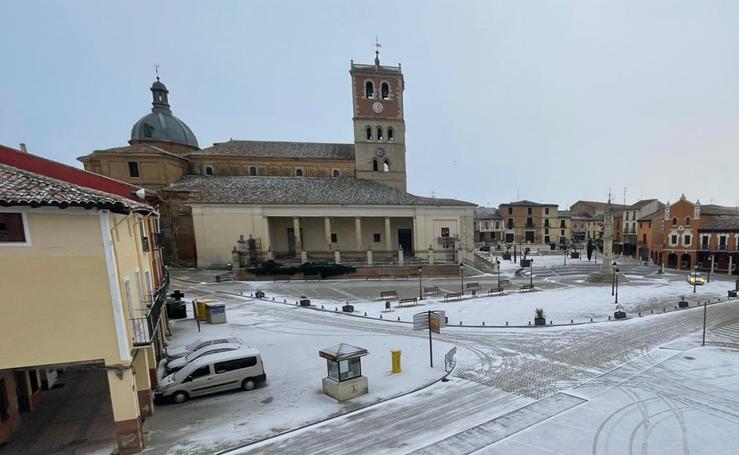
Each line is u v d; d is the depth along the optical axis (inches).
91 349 425.7
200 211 1823.3
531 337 891.4
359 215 1946.4
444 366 703.1
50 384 652.1
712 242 2080.5
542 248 3535.9
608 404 539.5
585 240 3858.3
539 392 585.6
